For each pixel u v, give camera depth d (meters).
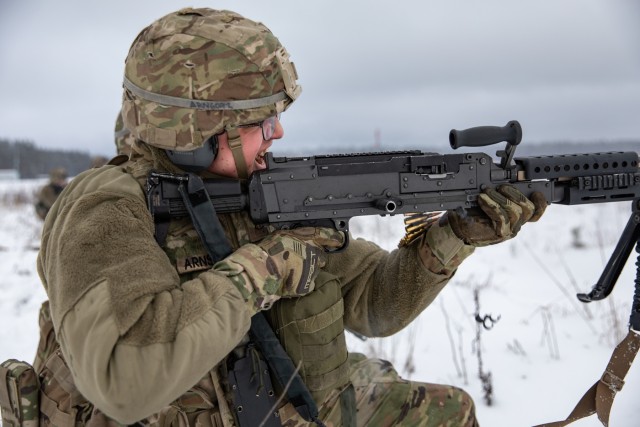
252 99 1.62
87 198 1.50
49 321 1.77
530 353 3.52
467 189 1.90
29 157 51.38
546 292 4.87
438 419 1.97
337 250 1.79
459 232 1.88
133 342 1.31
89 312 1.31
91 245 1.39
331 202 1.76
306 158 1.74
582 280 5.20
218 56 1.60
